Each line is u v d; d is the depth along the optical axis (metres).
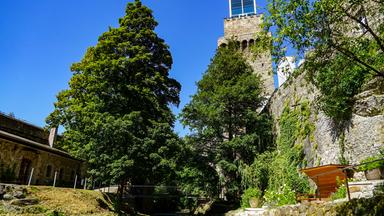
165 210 30.23
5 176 18.30
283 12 7.58
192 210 27.78
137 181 25.23
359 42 8.03
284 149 21.88
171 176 20.45
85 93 24.92
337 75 8.52
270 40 8.06
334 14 7.59
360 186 11.16
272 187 20.81
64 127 26.17
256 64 39.75
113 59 21.52
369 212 8.62
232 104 26.31
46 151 21.64
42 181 22.22
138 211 24.20
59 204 15.80
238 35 42.69
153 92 23.17
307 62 8.24
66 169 26.33
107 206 19.22
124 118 19.48
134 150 18.47
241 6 49.16
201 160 24.27
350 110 14.45
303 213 12.53
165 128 20.36
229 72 28.19
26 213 13.70
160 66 25.59
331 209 10.65
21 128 24.19
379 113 13.27
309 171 14.55
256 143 25.69
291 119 21.89
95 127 18.47
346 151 14.59
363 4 8.61
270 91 37.34
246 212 18.41
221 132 25.86
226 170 23.61
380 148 12.62
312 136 18.36
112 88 20.67
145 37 24.39
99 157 18.83
